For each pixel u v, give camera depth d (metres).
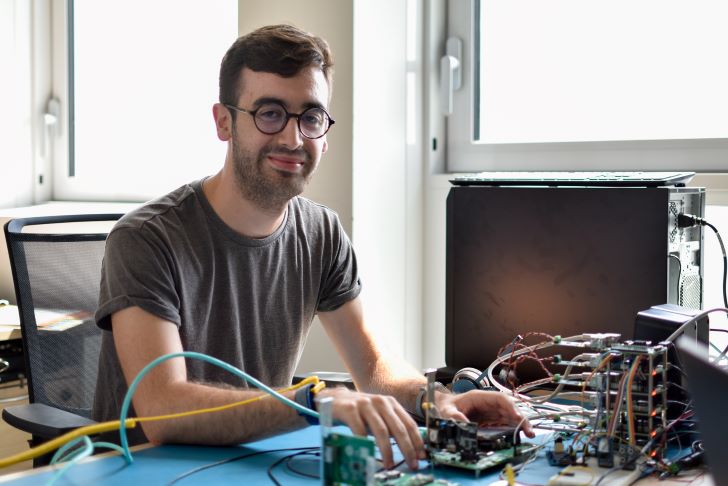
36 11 3.60
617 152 2.34
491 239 1.76
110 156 3.49
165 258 1.54
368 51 2.50
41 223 1.95
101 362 1.68
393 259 2.58
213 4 3.05
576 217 1.66
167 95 3.25
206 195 1.67
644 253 1.60
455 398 1.41
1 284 3.06
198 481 1.12
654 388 1.24
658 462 1.18
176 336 1.49
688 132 2.26
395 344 2.58
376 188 2.54
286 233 1.74
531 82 2.52
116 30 3.43
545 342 1.56
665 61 2.28
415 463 1.18
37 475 1.14
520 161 2.50
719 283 2.14
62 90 3.63
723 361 1.47
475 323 1.79
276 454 1.26
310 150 1.60
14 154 3.56
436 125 2.63
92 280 1.93
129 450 1.27
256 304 1.69
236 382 1.66
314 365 2.59
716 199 2.12
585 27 2.41
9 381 2.56
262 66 1.56
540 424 1.38
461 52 2.59
